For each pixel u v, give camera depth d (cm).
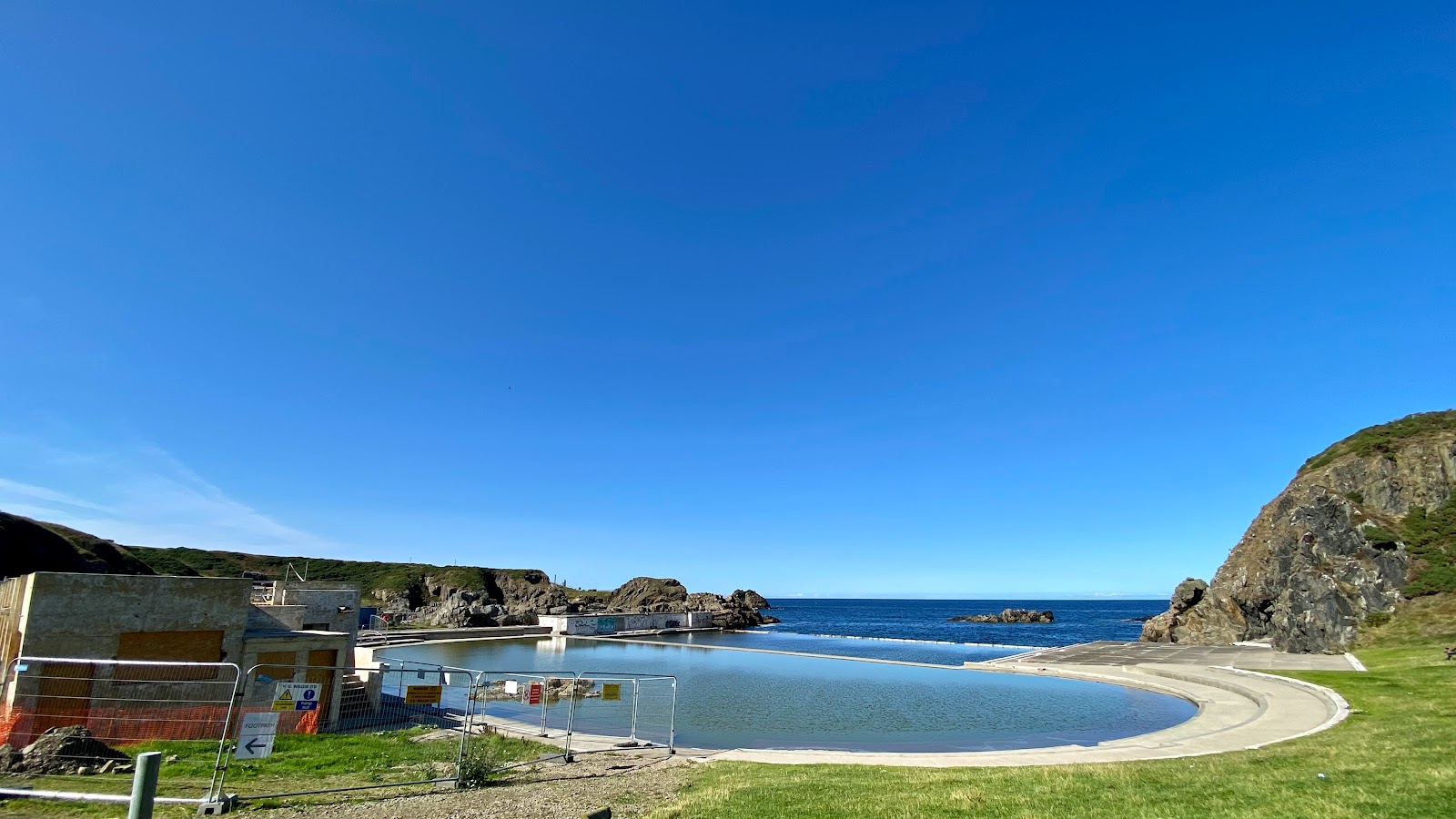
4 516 5603
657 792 1382
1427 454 5491
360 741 1948
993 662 5334
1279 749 1558
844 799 1195
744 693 3875
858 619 18388
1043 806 1060
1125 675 4172
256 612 2538
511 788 1438
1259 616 5731
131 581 1992
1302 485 6078
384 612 10300
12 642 1942
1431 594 4406
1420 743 1335
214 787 1234
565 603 13388
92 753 1427
